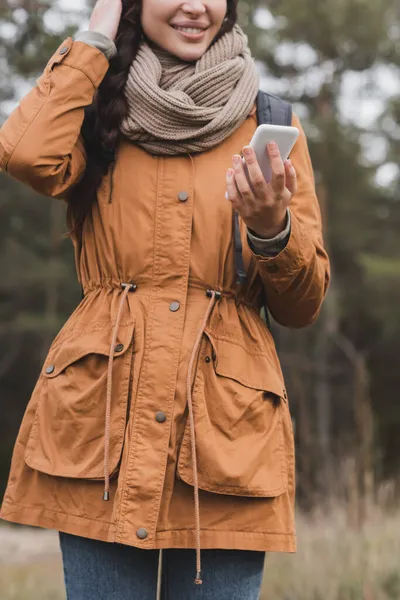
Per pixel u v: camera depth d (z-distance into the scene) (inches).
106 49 88.1
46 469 83.3
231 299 86.9
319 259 87.6
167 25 88.5
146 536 79.4
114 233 86.8
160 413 81.5
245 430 83.4
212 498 81.7
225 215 86.2
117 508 80.2
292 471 86.7
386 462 792.3
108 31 88.8
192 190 86.1
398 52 655.8
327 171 704.4
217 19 89.3
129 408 82.8
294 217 82.1
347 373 799.7
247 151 76.1
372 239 800.3
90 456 82.5
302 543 214.8
